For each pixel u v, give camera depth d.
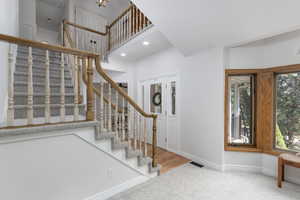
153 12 2.37
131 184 2.23
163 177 2.52
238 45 2.74
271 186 2.24
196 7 2.09
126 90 5.33
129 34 3.75
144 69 4.74
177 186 2.25
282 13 1.83
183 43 2.94
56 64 3.03
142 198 1.97
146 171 2.43
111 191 2.01
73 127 1.61
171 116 3.87
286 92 2.51
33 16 4.47
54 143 1.55
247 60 2.75
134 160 2.28
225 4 1.93
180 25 2.50
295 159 2.13
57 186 1.58
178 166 2.96
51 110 2.15
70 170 1.67
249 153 2.73
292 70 2.36
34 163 1.44
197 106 3.19
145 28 3.17
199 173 2.67
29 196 1.42
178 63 3.65
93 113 1.84
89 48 4.83
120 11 5.62
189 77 3.38
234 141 2.87
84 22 5.19
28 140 1.40
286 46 2.39
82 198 1.76
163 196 2.01
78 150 1.72
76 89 1.74
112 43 4.64
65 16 4.89
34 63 2.89
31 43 1.36
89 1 5.02
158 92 4.29
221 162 2.77
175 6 2.15
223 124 2.76
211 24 2.32
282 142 2.54
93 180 1.85
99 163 1.90
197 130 3.19
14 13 2.64
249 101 2.86
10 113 1.33
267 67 2.62
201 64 3.12
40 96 2.08
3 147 1.29
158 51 4.18
